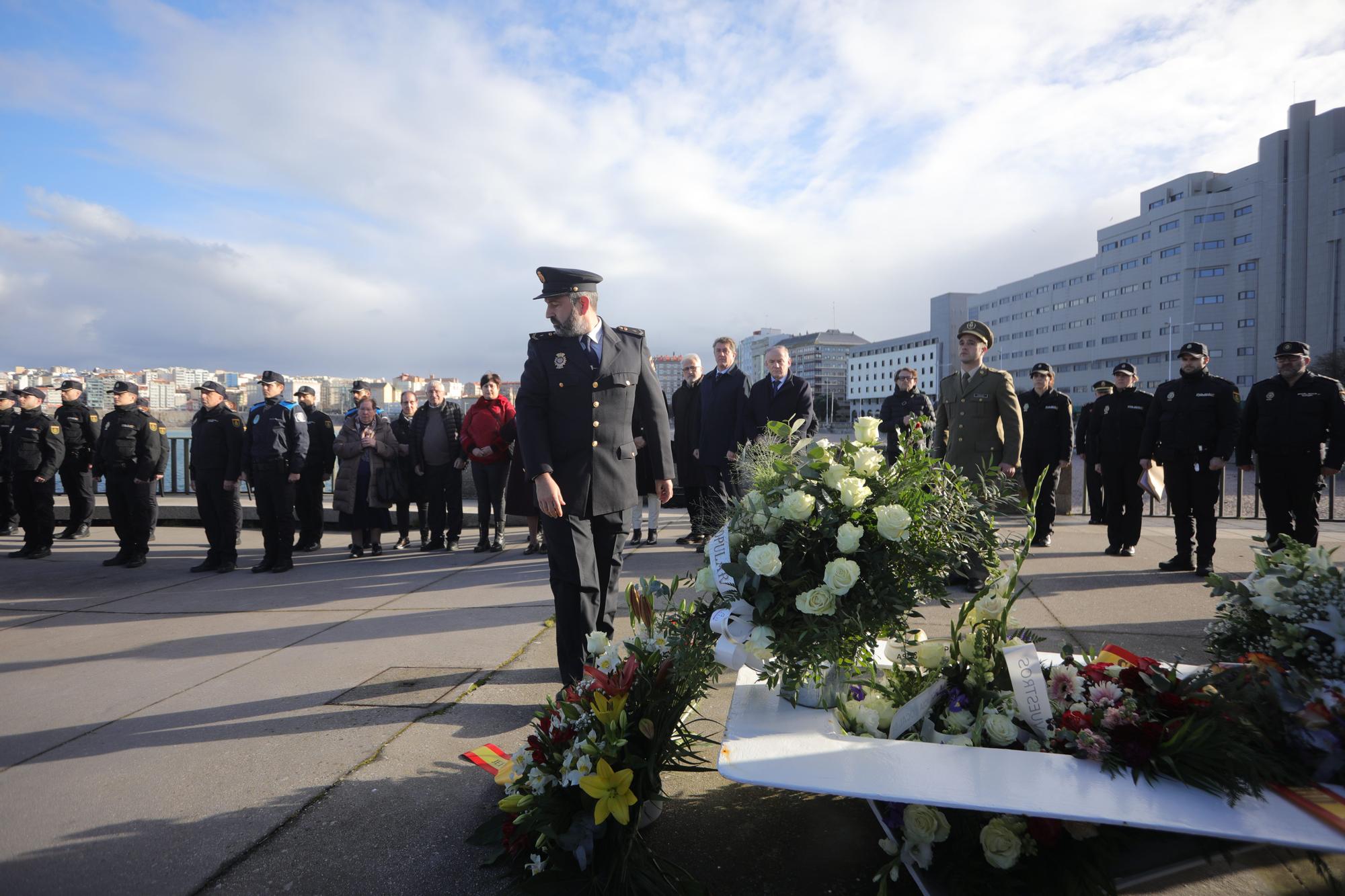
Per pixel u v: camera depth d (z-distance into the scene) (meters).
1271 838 1.38
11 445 8.45
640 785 2.01
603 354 3.58
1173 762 1.56
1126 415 6.86
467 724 3.24
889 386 151.75
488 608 5.39
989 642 2.15
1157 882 1.79
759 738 1.80
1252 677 1.83
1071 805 1.48
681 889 1.92
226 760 2.95
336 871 2.15
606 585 3.74
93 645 4.79
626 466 3.60
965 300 133.00
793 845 2.20
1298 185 75.81
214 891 2.07
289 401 7.43
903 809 1.88
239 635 4.90
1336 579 1.97
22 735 3.30
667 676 2.20
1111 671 1.96
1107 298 96.88
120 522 7.84
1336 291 73.50
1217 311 82.75
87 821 2.49
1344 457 5.57
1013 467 5.53
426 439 8.33
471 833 2.32
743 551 2.12
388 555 8.23
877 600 1.99
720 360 7.70
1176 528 6.16
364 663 4.17
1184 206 83.81
